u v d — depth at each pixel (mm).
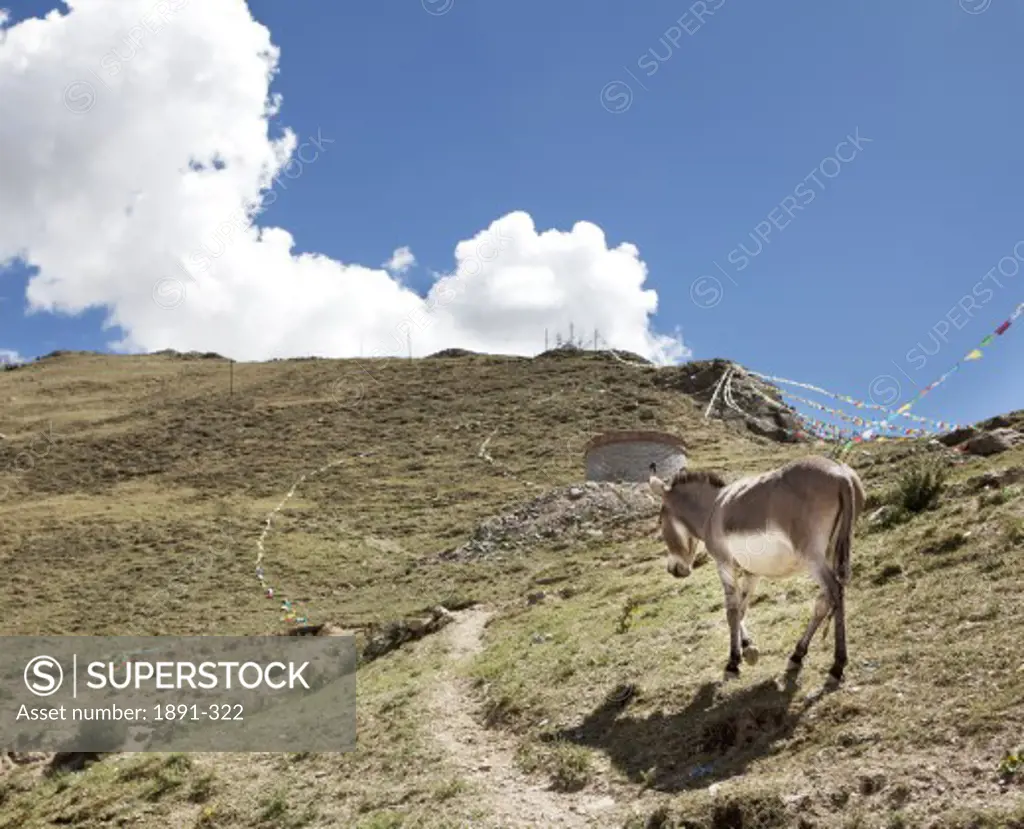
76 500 72625
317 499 66438
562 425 81500
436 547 49969
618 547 34375
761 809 9883
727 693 13258
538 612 24203
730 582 13930
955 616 13227
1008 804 8898
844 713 11422
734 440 72812
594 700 14961
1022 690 10492
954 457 25938
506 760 14117
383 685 20922
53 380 125062
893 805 9469
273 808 14656
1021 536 15406
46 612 45062
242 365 129875
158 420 98500
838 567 12461
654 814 10445
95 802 17016
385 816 12797
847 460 30781
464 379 102562
